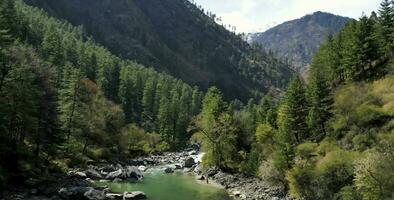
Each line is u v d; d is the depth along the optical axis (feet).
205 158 304.50
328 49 376.89
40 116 224.53
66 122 271.49
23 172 194.18
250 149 315.17
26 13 531.91
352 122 237.86
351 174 174.09
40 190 182.09
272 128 295.48
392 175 137.59
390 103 230.48
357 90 260.01
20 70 216.95
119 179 237.25
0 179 174.60
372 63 309.01
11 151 198.80
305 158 214.07
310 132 279.08
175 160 371.76
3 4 374.63
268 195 211.82
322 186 181.47
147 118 516.32
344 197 157.89
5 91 206.80
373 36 296.30
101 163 295.07
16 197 168.25
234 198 208.33
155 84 587.27
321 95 270.05
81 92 296.30
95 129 331.98
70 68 353.51
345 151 197.16
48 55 413.80
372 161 141.38
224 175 271.90
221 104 349.00
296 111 284.20
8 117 199.21
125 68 564.71
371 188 139.95
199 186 238.89
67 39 537.24
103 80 472.85
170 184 239.50
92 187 199.52
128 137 380.37
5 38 256.52
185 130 482.28
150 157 381.60
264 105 375.25
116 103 482.69
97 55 569.64
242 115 366.22
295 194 194.49
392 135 194.90
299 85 291.79
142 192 192.95
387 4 317.01
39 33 475.31
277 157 218.18
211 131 303.48
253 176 257.75
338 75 335.88
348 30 358.43
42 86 290.97
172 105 489.67
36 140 219.20
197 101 615.16
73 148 270.46
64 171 231.50
